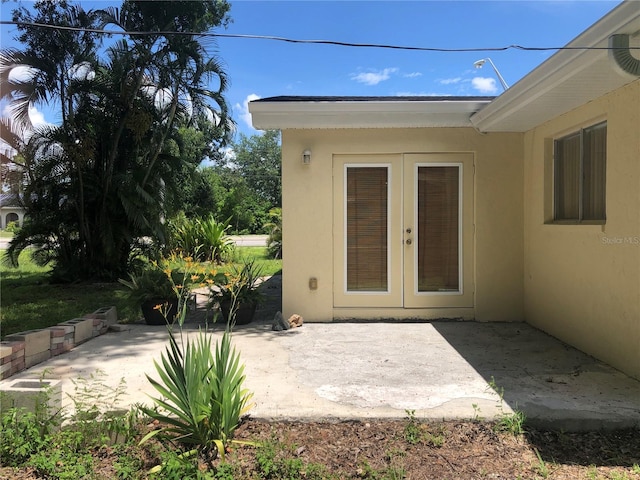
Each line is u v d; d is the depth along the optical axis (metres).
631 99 4.20
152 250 11.80
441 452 3.07
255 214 40.12
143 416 3.34
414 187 6.64
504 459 3.00
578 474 2.85
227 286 6.40
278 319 6.27
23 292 9.98
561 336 5.55
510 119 5.74
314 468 2.83
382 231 6.71
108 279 11.34
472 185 6.66
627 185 4.27
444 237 6.71
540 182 6.06
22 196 10.59
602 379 4.20
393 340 5.64
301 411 3.50
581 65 3.87
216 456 3.00
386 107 6.14
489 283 6.64
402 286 6.72
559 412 3.46
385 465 2.92
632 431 3.35
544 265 5.98
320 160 6.57
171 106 11.37
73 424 3.23
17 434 3.01
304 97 6.86
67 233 11.23
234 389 3.16
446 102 6.11
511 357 4.92
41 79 10.20
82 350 5.27
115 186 10.97
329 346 5.39
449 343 5.49
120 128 10.88
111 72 10.67
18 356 4.43
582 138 5.20
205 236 15.61
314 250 6.63
